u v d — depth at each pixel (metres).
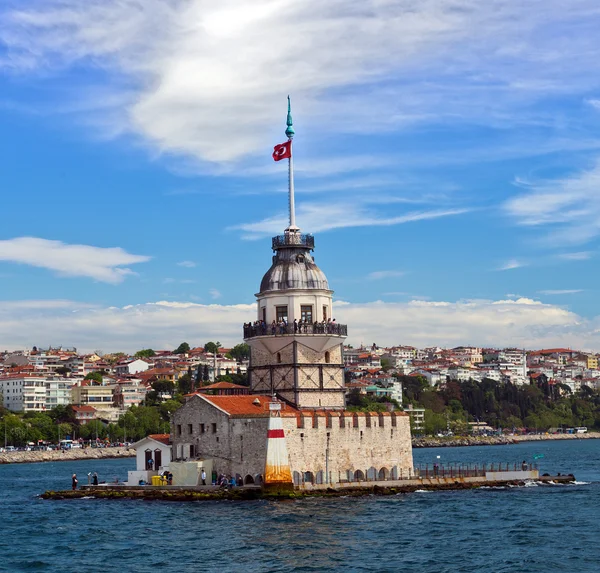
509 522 99.31
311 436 119.75
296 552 83.12
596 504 113.31
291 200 135.00
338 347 131.62
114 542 89.56
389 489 122.44
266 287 131.12
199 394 123.81
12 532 97.31
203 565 78.56
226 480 118.12
